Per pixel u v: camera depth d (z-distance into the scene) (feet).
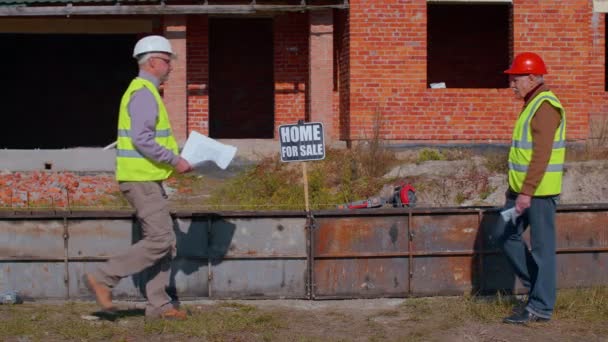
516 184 22.48
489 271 25.61
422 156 48.39
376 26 49.80
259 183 43.70
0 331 21.27
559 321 22.75
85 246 24.89
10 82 67.21
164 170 22.03
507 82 56.54
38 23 52.54
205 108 54.19
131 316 23.25
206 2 48.88
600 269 25.88
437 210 25.32
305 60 54.39
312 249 25.05
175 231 24.94
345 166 44.80
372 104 49.98
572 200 40.11
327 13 49.98
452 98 50.16
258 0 49.93
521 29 50.52
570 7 50.55
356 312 23.93
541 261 22.35
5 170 46.85
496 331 21.91
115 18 52.85
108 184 45.62
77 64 67.21
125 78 67.26
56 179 45.85
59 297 24.95
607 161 44.24
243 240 25.12
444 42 57.88
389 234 25.29
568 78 50.70
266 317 22.95
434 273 25.46
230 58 61.16
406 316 23.41
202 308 24.23
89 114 67.56
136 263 21.98
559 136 22.17
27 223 24.82
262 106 61.36
